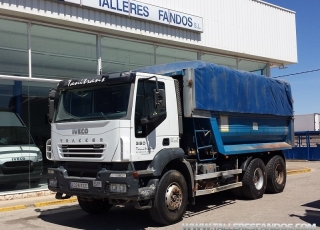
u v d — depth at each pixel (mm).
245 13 18344
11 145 11617
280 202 10406
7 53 11617
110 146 7316
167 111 8141
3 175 11422
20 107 11836
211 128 9344
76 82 8156
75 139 7848
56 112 8398
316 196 11352
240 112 10273
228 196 11352
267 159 11953
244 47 18172
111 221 8625
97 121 7539
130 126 7332
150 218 8719
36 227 8250
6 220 9062
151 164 7684
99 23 13078
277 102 12031
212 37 16812
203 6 16484
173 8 15250
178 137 8398
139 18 14008
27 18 11984
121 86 7590
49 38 12562
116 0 13352
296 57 20906
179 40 15539
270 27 19578
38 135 12195
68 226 8297
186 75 8711
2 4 10984
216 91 9430
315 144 28344
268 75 20422
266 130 11625
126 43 14594
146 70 9469
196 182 8727
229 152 9891
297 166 21156
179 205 8133
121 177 7168
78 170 7863
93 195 7480
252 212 9133
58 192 8156
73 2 12297
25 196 11688
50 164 12375
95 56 13672
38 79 12148
